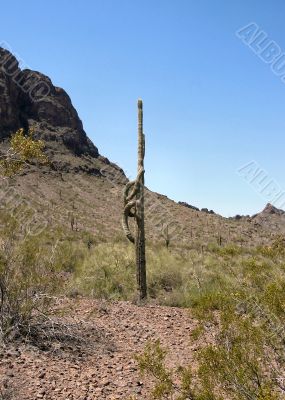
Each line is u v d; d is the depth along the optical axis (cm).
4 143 6631
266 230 6912
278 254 651
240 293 508
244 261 634
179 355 714
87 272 1420
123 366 654
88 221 6197
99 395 544
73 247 1720
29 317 720
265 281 543
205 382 408
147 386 584
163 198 8862
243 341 436
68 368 622
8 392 511
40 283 736
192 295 1236
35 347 678
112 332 838
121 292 1352
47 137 11181
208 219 7775
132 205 1190
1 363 601
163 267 1577
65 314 866
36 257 751
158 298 1277
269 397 354
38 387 546
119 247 2044
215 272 1431
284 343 444
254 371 407
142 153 1204
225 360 411
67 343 727
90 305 1034
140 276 1179
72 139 11662
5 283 714
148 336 836
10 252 730
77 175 10288
